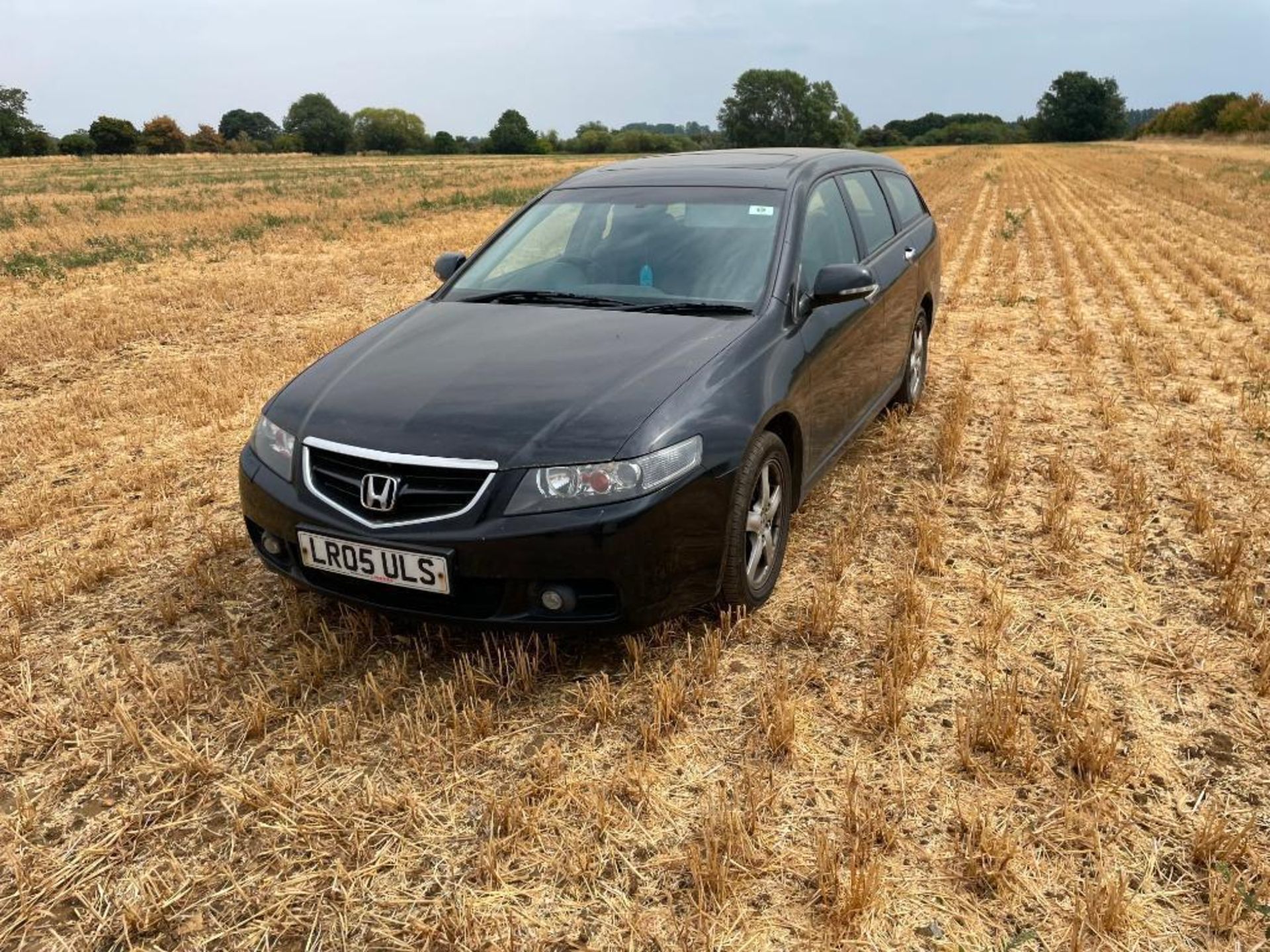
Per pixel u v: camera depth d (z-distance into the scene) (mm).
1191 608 3725
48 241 18078
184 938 2336
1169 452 5469
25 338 9383
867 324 4734
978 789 2736
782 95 130250
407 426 3119
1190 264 12227
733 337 3572
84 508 5051
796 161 4812
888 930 2275
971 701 3125
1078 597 3820
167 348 9031
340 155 128625
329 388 3490
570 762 2893
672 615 3199
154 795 2803
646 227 4309
